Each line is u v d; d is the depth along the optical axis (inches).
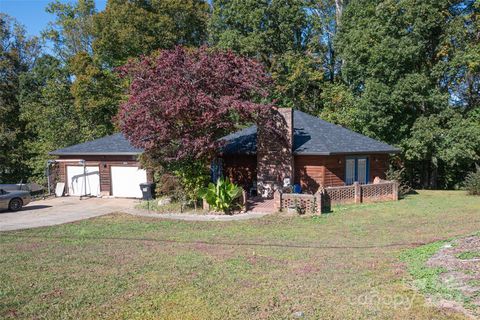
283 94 1291.8
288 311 243.3
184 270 333.1
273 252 394.0
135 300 268.4
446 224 526.6
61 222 628.7
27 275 330.6
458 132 991.0
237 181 877.8
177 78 630.5
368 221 567.5
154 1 1373.0
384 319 227.5
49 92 1323.8
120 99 1330.0
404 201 776.3
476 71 1037.2
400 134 1079.6
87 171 995.9
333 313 238.1
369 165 888.3
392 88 1050.1
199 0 1507.1
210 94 661.3
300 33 1341.0
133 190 952.3
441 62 1033.5
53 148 1258.6
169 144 687.7
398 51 1007.0
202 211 680.4
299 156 808.3
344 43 1202.6
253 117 730.2
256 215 637.3
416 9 1010.1
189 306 255.9
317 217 608.4
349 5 1234.6
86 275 326.3
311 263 347.3
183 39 1465.3
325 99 1300.4
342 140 855.1
